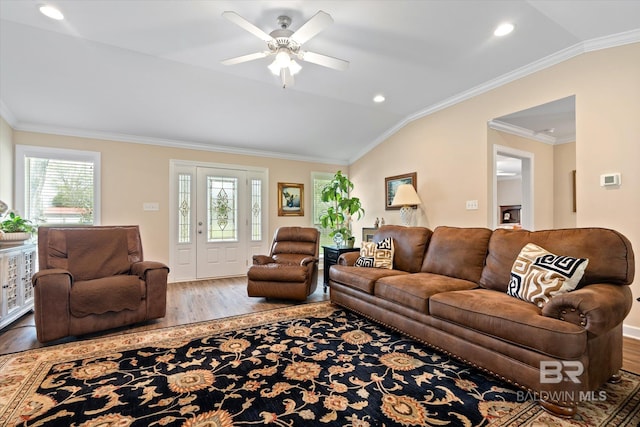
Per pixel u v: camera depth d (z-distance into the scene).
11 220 3.14
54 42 2.84
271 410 1.62
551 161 4.65
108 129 4.37
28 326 2.91
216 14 2.46
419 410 1.62
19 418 1.55
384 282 2.71
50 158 4.12
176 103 3.96
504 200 10.01
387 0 2.27
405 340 2.57
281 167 5.94
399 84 3.70
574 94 2.89
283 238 4.46
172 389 1.82
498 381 1.91
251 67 3.34
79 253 2.97
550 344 1.55
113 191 4.49
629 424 1.49
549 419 1.54
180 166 5.01
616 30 2.55
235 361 2.19
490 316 1.84
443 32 2.66
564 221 4.59
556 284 1.86
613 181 2.63
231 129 4.79
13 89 3.38
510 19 2.47
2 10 2.43
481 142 3.74
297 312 3.36
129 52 3.04
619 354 1.86
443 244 3.02
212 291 4.31
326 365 2.12
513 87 3.40
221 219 5.35
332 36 2.74
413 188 4.42
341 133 5.28
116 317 2.74
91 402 1.69
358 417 1.56
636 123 2.53
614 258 1.88
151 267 2.98
